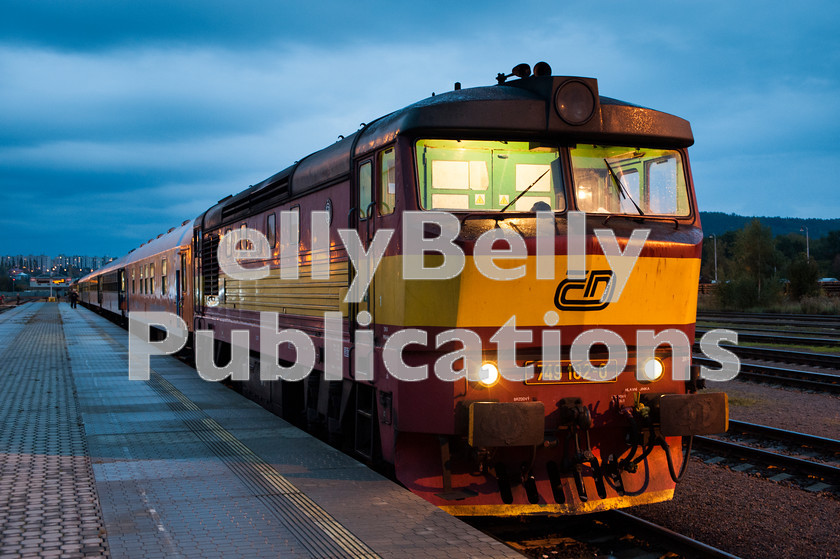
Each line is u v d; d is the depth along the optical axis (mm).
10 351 19328
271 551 4383
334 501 5410
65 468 6469
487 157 5918
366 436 6898
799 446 8383
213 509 5223
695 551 5410
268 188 9711
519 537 5930
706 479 7340
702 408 5859
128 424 8602
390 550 4391
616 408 5895
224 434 7992
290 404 9547
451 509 5812
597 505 5977
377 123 6699
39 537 4625
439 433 5656
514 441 5398
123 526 4848
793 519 6094
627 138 6129
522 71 6449
